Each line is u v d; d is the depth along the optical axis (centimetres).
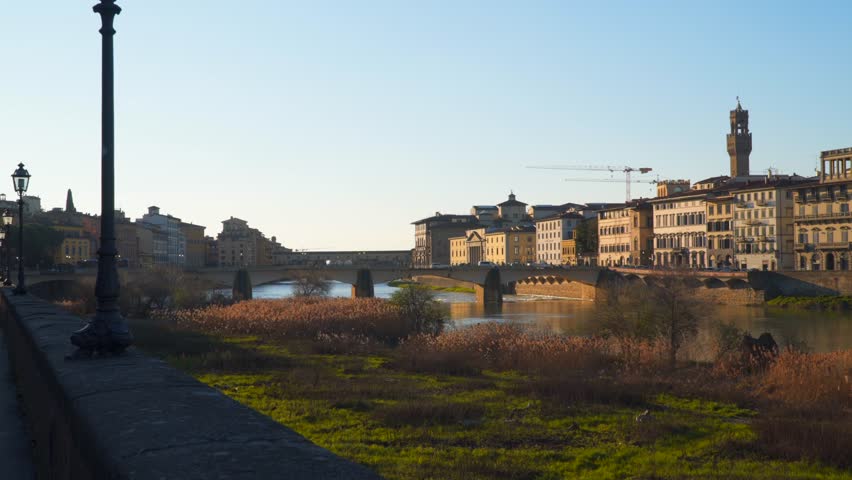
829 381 3181
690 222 17175
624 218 19500
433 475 1536
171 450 416
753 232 15325
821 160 13962
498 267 15675
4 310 3222
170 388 626
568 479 1595
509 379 3259
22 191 3328
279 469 378
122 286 10412
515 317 11288
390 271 15288
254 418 502
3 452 1163
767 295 13162
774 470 1712
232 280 14475
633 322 6328
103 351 1041
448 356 3769
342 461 394
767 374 3644
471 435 1980
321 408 2270
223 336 5019
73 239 18662
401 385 2836
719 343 5591
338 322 5638
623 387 2872
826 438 1939
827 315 10906
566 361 3903
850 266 13275
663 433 2078
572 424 2161
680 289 6456
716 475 1644
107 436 461
